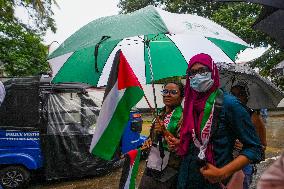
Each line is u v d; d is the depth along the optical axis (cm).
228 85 402
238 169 221
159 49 341
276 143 1142
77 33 273
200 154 226
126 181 306
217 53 303
